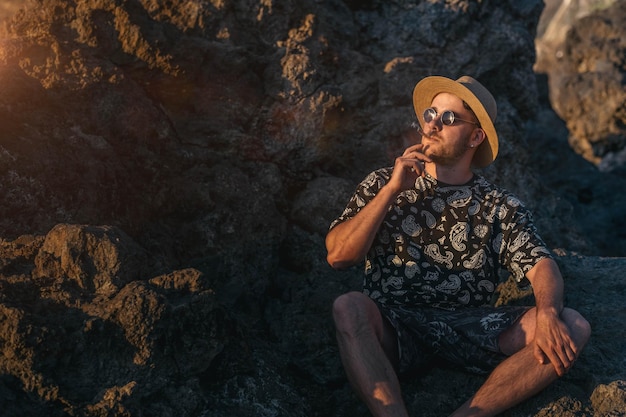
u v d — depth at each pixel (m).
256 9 4.48
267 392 3.39
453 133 3.38
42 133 3.69
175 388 3.12
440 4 5.08
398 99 4.68
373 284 3.46
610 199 8.19
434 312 3.39
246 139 4.33
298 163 4.43
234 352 3.38
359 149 4.62
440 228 3.40
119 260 3.26
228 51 4.29
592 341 3.59
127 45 4.12
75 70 3.96
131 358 3.08
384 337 3.30
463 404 3.17
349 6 5.06
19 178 3.51
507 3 5.41
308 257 4.32
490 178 5.12
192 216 4.09
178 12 4.30
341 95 4.40
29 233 3.52
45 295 3.15
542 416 3.21
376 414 3.09
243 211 4.18
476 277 3.40
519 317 3.32
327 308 3.99
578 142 10.08
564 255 4.32
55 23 4.11
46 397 2.89
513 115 5.37
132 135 4.02
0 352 2.94
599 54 10.41
